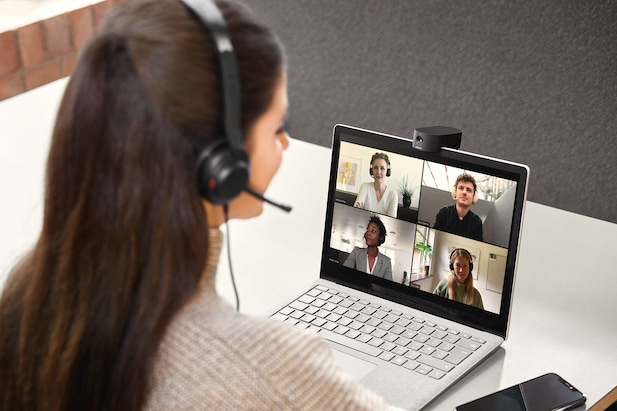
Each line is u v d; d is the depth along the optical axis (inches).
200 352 17.2
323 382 18.2
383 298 37.1
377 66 51.8
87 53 16.8
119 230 16.7
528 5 44.5
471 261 34.3
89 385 17.8
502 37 46.1
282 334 18.2
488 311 34.3
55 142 17.2
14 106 57.3
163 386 17.2
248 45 17.5
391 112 52.5
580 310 36.8
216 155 17.0
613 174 45.4
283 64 18.6
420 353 33.3
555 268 39.9
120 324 17.2
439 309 35.6
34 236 41.2
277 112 18.9
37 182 47.9
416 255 35.9
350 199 37.3
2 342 19.7
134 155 16.4
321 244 42.3
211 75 16.7
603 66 43.3
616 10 41.6
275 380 17.3
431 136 34.1
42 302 18.1
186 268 17.1
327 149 52.6
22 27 82.6
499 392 30.4
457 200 34.3
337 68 53.6
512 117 47.8
